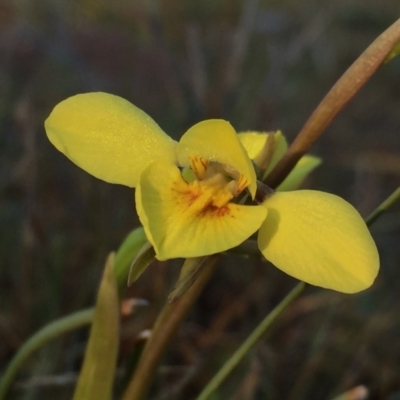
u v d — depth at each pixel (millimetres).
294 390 174
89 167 110
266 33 420
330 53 393
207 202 110
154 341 117
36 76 319
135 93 313
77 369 178
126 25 412
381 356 189
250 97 266
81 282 192
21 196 227
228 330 203
